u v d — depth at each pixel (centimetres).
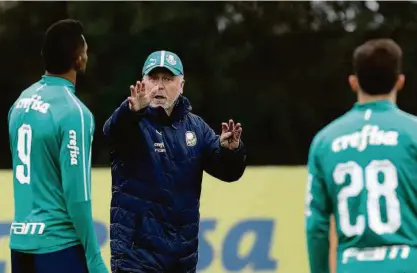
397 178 1525
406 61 7081
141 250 1900
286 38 7331
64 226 1752
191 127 1994
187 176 1948
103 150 6806
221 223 2922
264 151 7169
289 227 2942
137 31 6900
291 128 7238
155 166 1917
